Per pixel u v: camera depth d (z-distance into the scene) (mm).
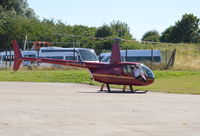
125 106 17953
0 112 15289
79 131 11703
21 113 15094
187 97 23234
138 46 82625
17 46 31344
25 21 88188
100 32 97875
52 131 11625
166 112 16125
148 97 22891
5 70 48344
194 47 82750
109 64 27422
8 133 11234
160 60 60406
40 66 49156
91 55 56125
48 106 17484
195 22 115188
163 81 36094
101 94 24578
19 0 112688
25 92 25250
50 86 31562
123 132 11672
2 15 89250
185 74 42594
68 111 15906
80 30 92938
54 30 87188
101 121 13547
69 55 58938
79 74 40750
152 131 11922
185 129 12328
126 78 26859
